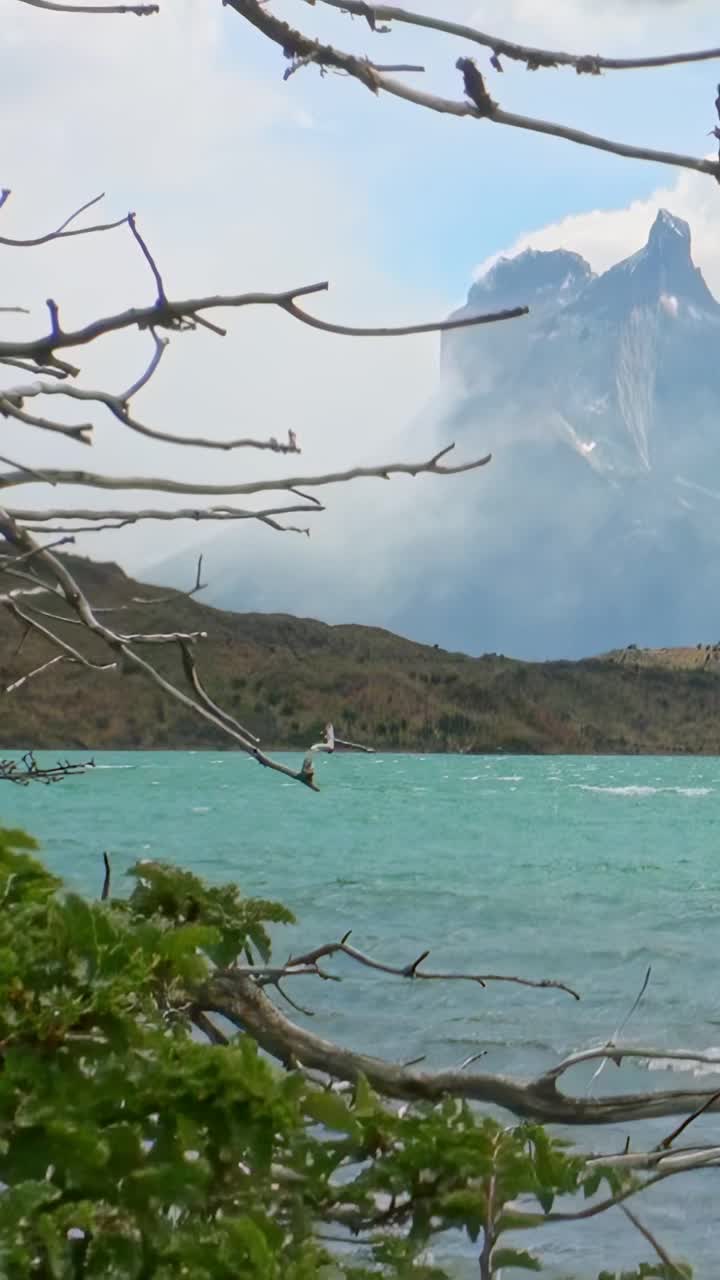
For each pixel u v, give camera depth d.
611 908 31.64
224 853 44.91
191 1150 1.86
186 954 2.03
